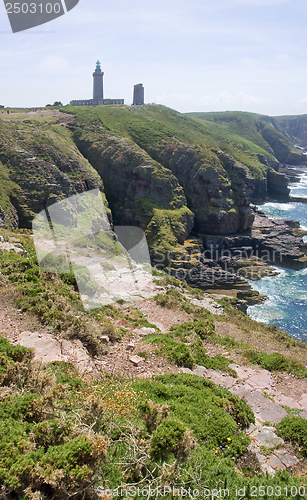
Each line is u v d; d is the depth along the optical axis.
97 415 5.52
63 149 68.06
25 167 54.88
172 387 9.01
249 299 42.09
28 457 4.40
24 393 6.06
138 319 14.45
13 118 79.25
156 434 5.04
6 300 10.86
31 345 9.05
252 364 12.88
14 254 13.70
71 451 4.46
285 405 9.93
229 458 6.70
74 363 8.69
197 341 13.76
